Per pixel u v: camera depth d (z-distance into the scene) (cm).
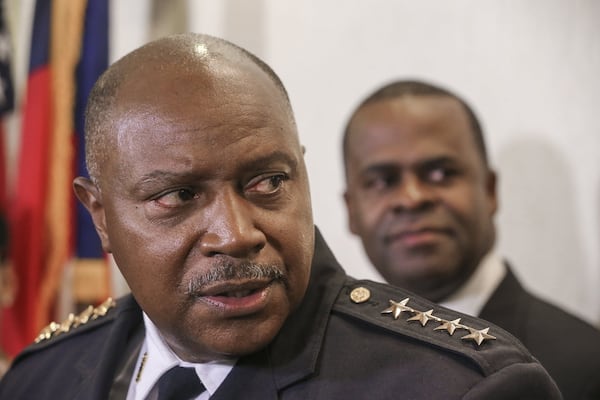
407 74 223
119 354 107
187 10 219
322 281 98
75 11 209
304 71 223
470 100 221
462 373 83
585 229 221
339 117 223
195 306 83
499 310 162
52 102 206
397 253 162
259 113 83
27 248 204
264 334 84
